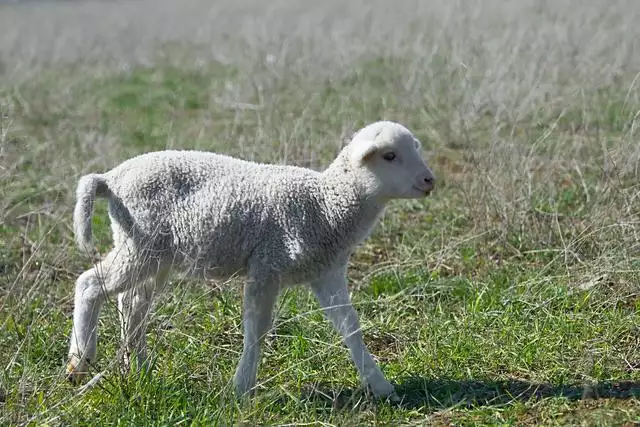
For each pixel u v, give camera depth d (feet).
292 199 47.11
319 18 165.37
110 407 44.80
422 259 66.64
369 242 71.72
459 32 107.96
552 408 45.39
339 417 44.96
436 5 146.51
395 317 58.29
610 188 66.18
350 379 50.19
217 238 47.03
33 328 53.52
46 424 43.21
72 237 69.82
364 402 45.80
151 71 146.20
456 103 92.02
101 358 51.01
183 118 109.50
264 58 118.52
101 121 105.91
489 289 59.88
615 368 49.85
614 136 84.07
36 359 52.03
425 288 61.05
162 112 113.80
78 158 86.02
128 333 47.67
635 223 62.54
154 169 48.01
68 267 66.33
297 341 53.42
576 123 86.79
